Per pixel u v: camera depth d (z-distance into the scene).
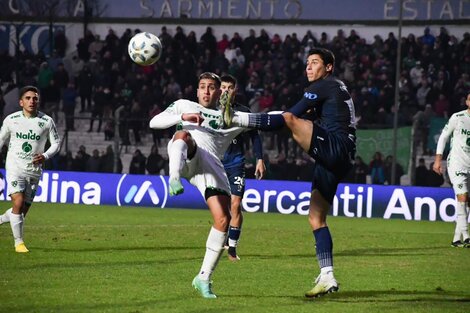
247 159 90.75
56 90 111.00
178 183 27.33
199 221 64.69
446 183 93.69
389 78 109.00
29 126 42.91
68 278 33.28
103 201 79.69
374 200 75.38
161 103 105.50
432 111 103.81
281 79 107.75
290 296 30.23
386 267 39.03
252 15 125.56
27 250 42.00
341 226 65.81
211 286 30.27
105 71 112.81
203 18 126.19
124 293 29.92
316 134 29.20
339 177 30.05
